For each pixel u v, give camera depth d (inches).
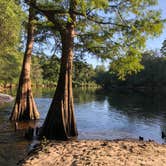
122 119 1272.1
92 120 1200.8
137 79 4311.0
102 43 878.4
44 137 713.0
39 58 1230.9
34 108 1102.4
